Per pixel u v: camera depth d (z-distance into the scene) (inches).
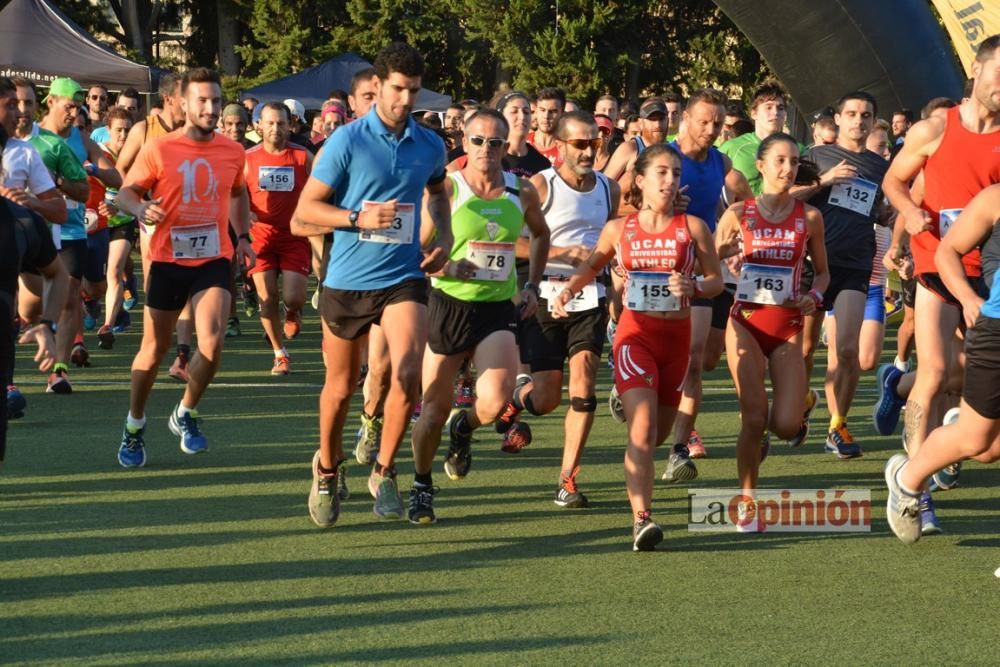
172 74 992.9
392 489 721.6
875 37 1877.5
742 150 1026.7
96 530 699.4
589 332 782.5
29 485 810.2
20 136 1010.7
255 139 2396.7
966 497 821.9
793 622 549.0
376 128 667.4
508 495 809.5
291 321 1318.9
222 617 547.5
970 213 626.2
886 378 941.2
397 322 674.2
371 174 666.2
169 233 855.1
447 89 4377.5
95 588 589.9
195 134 856.3
